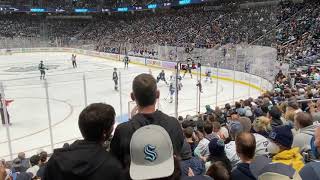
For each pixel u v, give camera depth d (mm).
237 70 25219
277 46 26375
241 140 3311
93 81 26484
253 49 23359
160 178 2086
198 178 2658
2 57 47750
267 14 33656
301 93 11711
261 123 5984
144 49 37969
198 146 5703
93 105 2412
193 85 24875
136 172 2105
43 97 21219
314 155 3666
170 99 19562
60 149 2258
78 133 14258
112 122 2416
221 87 23781
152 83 2666
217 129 6598
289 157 3492
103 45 47875
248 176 3160
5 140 13453
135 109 3285
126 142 2490
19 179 5375
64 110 18141
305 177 2578
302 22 31625
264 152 4414
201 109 17484
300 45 26156
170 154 2164
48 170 2189
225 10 45594
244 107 9336
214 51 28219
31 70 34031
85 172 2127
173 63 31969
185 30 45031
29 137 13805
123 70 32625
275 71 20297
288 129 3799
